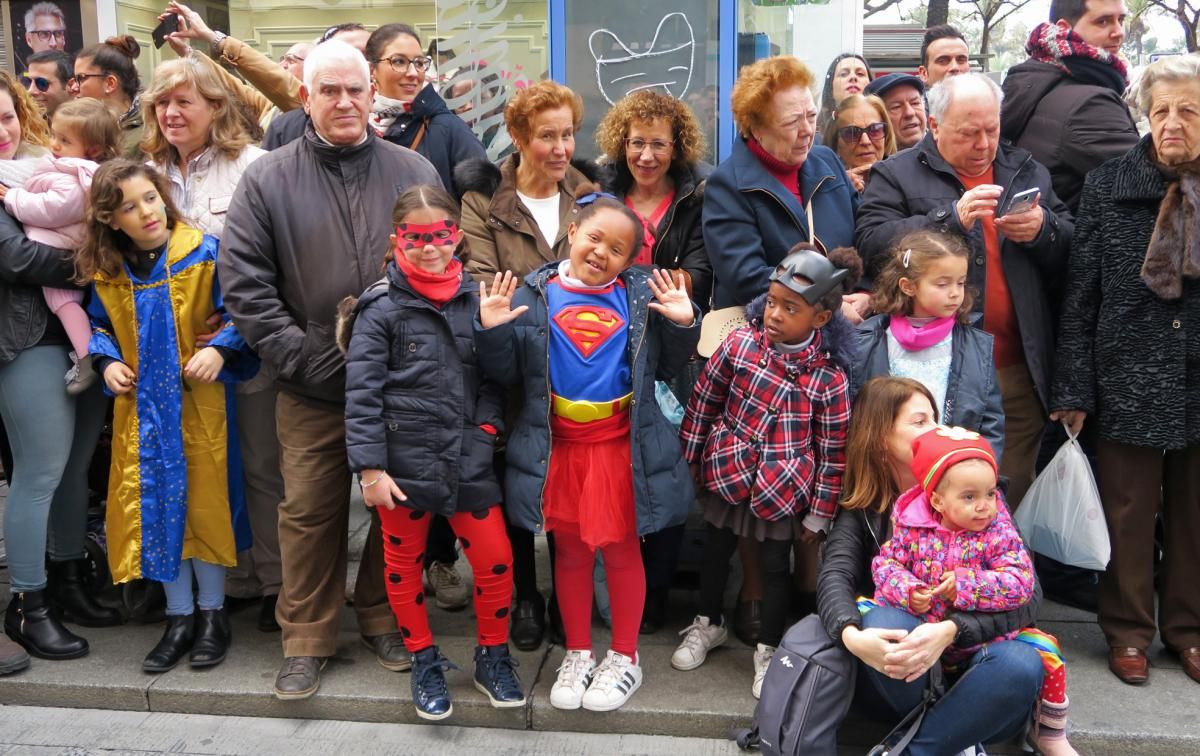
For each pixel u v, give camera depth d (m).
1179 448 2.92
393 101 3.76
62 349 3.20
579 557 2.92
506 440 3.17
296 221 2.91
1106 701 2.87
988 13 13.67
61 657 3.16
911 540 2.56
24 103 3.33
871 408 2.68
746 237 3.16
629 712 2.85
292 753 2.80
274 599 3.36
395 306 2.75
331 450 3.01
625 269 2.91
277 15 5.85
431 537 3.46
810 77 3.08
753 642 3.20
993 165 3.19
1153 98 2.87
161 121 3.22
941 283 2.80
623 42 4.43
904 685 2.54
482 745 2.83
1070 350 3.04
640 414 2.82
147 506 3.09
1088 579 3.50
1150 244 2.89
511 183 3.23
